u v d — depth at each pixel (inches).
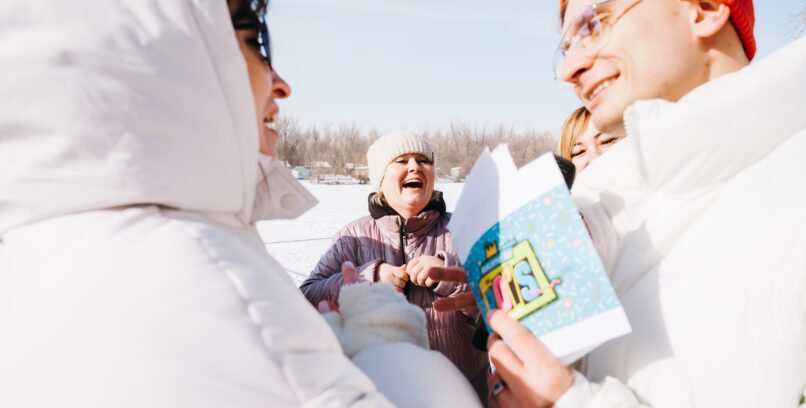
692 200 33.4
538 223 31.6
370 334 34.4
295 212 38.0
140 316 18.4
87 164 20.7
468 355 75.5
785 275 28.1
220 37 24.9
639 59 35.4
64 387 17.5
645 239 35.1
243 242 25.4
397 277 75.5
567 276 29.8
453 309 48.2
